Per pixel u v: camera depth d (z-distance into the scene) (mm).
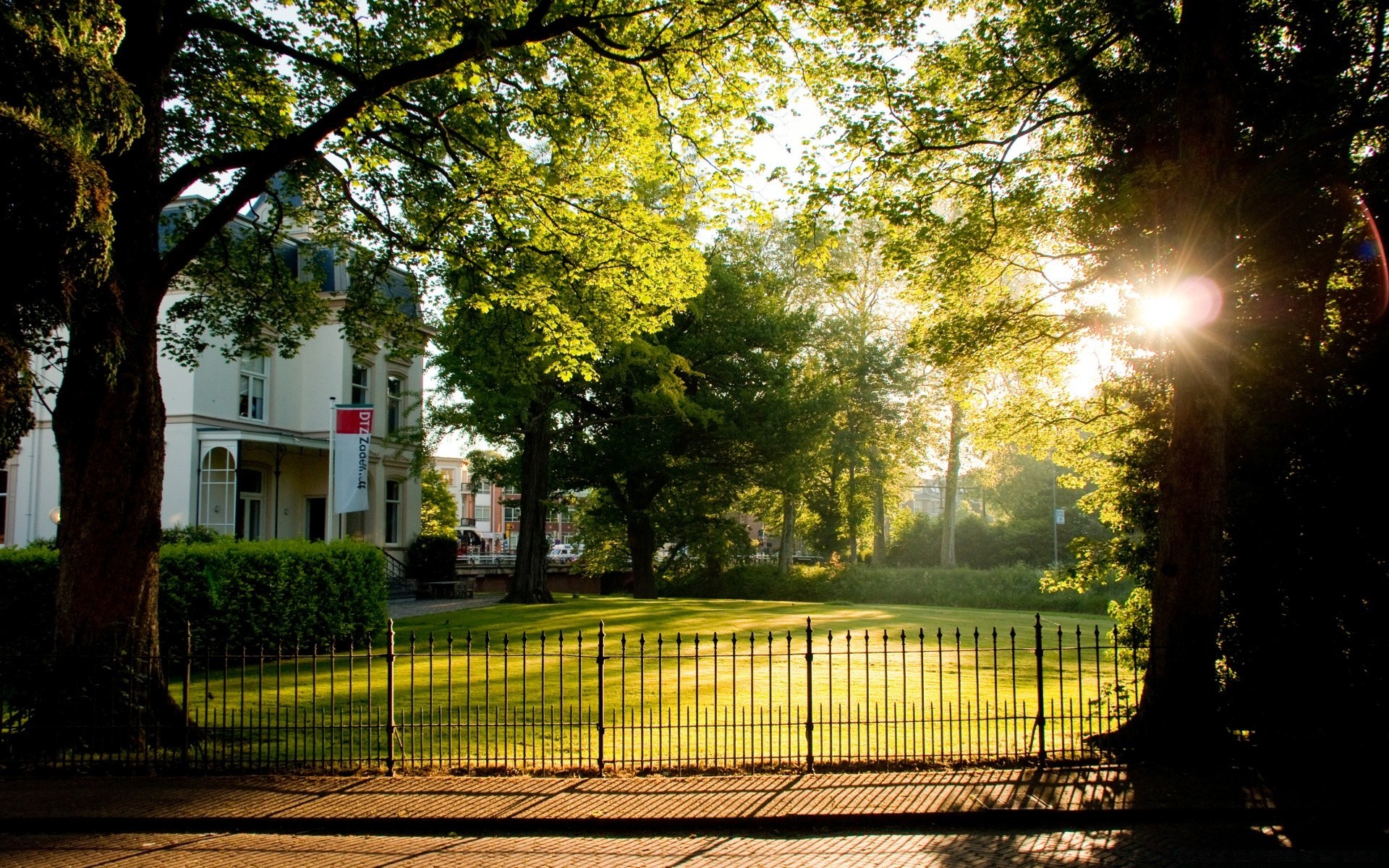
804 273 37625
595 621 19594
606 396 29672
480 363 17000
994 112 10711
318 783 6980
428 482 47188
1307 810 6289
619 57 9961
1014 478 44531
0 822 6062
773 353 30391
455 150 11664
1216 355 8203
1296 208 8883
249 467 27047
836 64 10383
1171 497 8359
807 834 5980
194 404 24453
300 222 13594
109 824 6098
